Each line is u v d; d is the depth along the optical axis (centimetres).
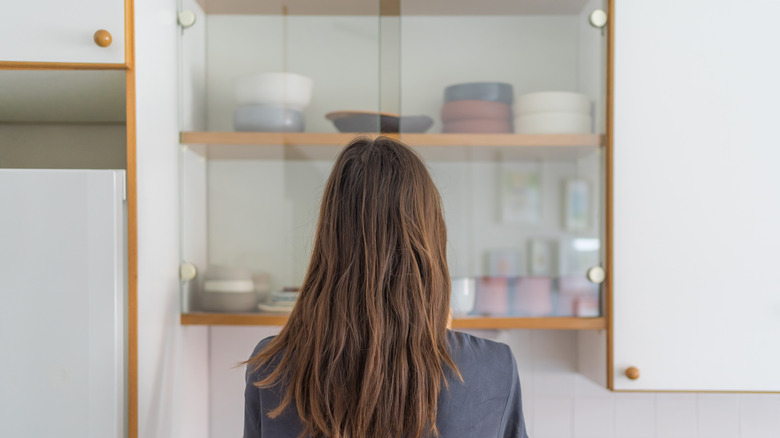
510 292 119
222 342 149
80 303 95
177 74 122
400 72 121
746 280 117
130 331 99
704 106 117
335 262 83
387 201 84
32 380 95
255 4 123
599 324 119
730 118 117
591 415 148
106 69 99
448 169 120
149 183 106
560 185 119
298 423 83
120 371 97
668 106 118
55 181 95
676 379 118
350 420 80
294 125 123
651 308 118
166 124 115
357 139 92
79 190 95
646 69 118
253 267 123
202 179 123
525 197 119
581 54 120
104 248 95
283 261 123
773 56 117
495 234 119
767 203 117
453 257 119
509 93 120
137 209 100
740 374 117
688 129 117
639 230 118
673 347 118
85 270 95
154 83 109
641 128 118
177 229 121
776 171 117
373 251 81
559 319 119
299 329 86
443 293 88
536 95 120
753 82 117
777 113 117
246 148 123
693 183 118
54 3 98
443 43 121
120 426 97
